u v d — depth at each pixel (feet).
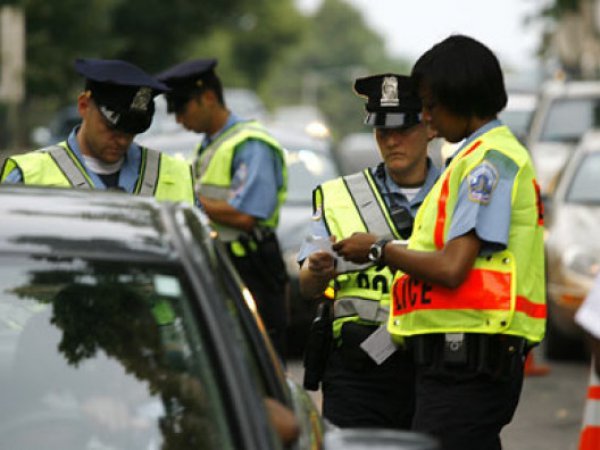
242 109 295.28
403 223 56.03
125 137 56.49
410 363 55.72
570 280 110.63
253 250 76.07
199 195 76.38
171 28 426.10
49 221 36.76
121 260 35.68
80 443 34.12
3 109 246.47
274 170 76.79
